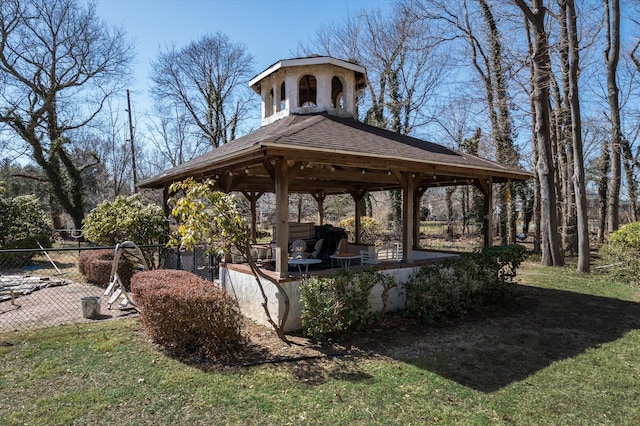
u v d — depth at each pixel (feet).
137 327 19.36
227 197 15.69
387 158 20.13
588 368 14.93
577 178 38.14
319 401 12.15
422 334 18.86
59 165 70.38
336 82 31.99
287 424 10.83
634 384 13.57
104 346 16.61
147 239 32.45
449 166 24.22
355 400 12.25
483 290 23.66
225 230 15.25
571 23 39.34
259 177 32.96
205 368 14.49
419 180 25.58
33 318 21.18
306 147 16.98
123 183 105.19
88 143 101.24
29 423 10.66
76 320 20.77
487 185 29.53
